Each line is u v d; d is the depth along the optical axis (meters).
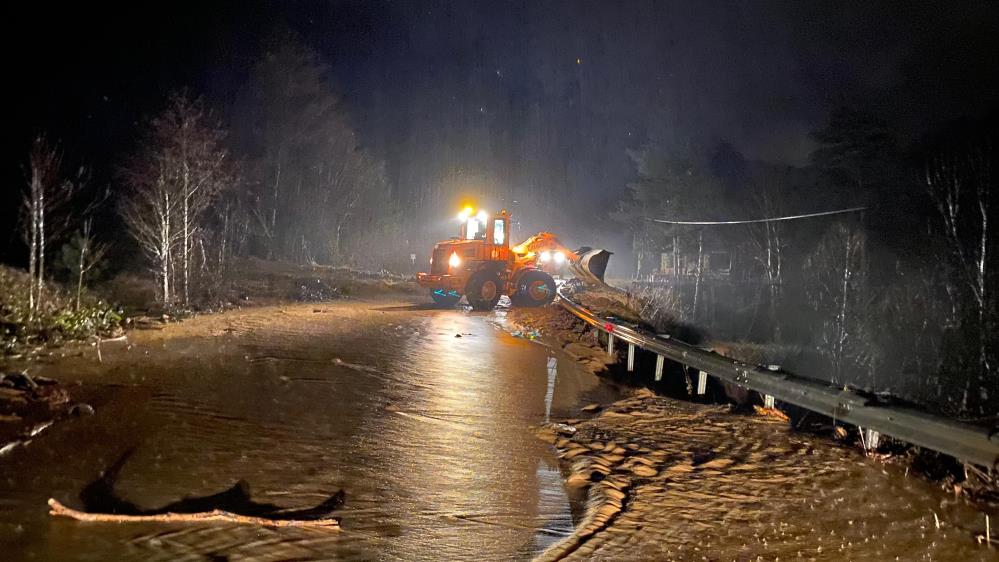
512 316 24.69
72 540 5.09
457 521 6.18
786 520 6.34
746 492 7.15
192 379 11.05
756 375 10.96
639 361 18.27
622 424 10.28
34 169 17.59
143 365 12.01
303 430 8.63
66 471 6.56
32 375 10.61
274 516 5.90
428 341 17.52
